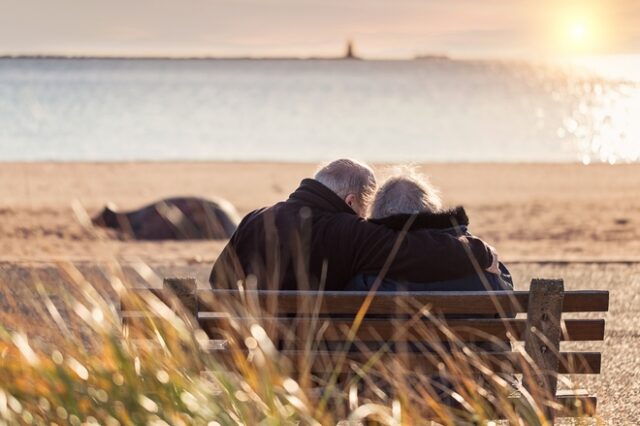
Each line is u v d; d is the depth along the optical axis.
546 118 87.62
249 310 6.49
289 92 139.38
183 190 33.19
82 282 6.02
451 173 38.47
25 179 35.38
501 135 67.19
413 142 60.66
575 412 6.68
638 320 12.73
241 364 5.77
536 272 16.59
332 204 7.16
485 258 6.99
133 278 13.76
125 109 95.44
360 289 6.95
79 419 5.03
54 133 65.56
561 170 39.72
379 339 6.62
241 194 32.41
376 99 119.25
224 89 150.88
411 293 6.55
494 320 6.63
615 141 63.28
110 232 22.23
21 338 5.32
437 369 6.55
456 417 6.35
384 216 7.06
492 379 6.43
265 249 7.07
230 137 63.34
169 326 5.82
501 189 33.44
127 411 5.07
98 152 53.34
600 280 15.78
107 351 5.41
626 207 28.55
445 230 7.01
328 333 6.58
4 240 21.17
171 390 5.18
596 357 6.72
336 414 6.15
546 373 6.58
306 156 51.72
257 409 5.24
